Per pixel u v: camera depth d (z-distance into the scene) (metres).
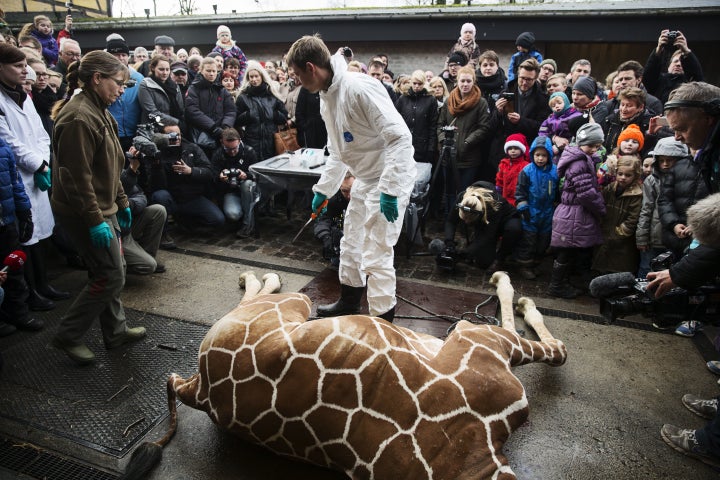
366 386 1.93
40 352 3.04
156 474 2.20
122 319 3.07
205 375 2.20
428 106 5.34
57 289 3.81
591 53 8.77
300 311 2.40
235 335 2.16
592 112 4.67
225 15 9.15
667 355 3.09
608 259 3.97
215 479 2.17
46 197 3.57
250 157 5.14
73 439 2.38
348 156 2.95
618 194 3.87
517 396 2.07
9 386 2.73
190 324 3.36
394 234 2.92
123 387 2.74
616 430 2.48
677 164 3.36
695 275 2.09
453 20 7.80
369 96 2.62
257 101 5.48
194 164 4.86
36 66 3.95
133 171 3.85
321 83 2.69
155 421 2.50
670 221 3.35
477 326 2.38
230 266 4.32
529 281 4.15
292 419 1.98
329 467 2.05
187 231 5.13
